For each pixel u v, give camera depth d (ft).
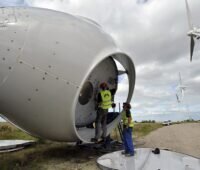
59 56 24.95
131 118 28.96
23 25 25.59
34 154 31.60
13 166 25.23
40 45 24.95
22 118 26.61
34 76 24.63
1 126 63.10
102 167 23.97
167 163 24.32
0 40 24.88
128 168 22.81
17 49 24.71
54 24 26.30
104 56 26.40
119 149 32.60
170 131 54.29
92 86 30.50
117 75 33.14
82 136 29.35
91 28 28.25
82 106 29.84
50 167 25.48
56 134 26.99
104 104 29.30
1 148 34.40
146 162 24.75
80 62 25.34
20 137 50.85
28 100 25.05
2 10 26.78
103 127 30.04
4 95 25.41
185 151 33.53
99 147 32.04
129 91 33.19
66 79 24.81
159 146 36.99
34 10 27.32
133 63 30.55
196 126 65.67
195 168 22.80
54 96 24.77
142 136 47.91
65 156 30.19
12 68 24.58
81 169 24.67
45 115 25.40
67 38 25.80
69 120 25.26
